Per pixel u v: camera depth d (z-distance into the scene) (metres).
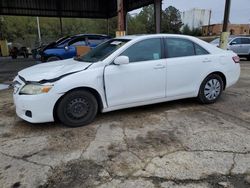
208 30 53.41
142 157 2.99
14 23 47.72
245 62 14.25
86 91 3.88
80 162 2.89
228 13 9.97
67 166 2.81
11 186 2.47
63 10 20.08
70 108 3.81
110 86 3.99
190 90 4.80
